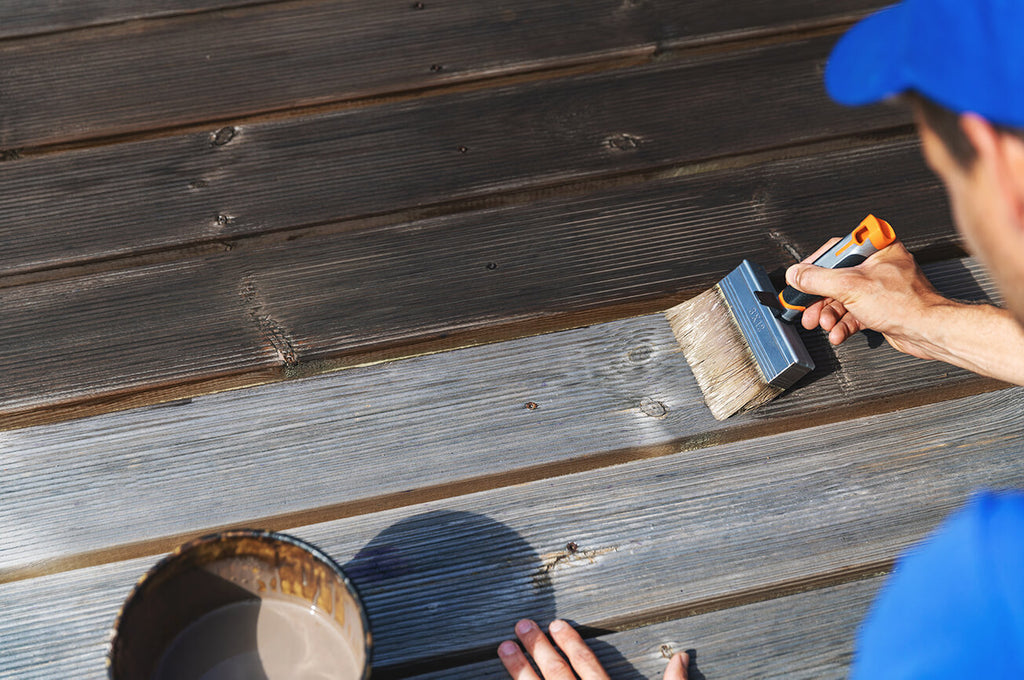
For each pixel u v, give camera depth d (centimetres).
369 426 135
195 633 101
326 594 99
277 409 136
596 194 164
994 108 44
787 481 132
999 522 50
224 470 130
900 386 143
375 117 174
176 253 155
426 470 131
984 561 50
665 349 146
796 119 177
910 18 49
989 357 123
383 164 167
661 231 159
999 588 49
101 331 143
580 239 158
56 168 164
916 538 128
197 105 174
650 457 135
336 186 163
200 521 125
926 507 131
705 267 155
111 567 121
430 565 122
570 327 149
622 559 124
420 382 140
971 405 141
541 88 180
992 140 45
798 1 199
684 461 134
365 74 180
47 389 137
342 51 184
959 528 52
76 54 180
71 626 116
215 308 147
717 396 138
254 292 149
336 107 176
